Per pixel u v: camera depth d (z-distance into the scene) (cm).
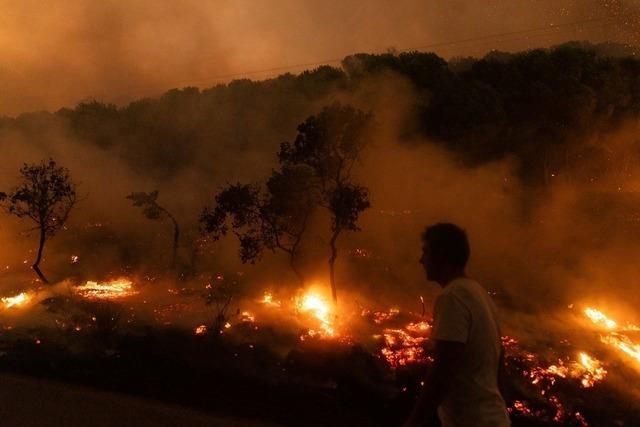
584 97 1948
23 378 594
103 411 498
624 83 2155
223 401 567
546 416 589
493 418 264
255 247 973
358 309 950
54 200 1095
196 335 789
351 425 534
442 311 269
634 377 696
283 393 606
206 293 1028
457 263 290
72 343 744
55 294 1017
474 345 266
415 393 619
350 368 683
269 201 980
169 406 533
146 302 976
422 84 1950
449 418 271
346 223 935
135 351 720
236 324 839
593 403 622
